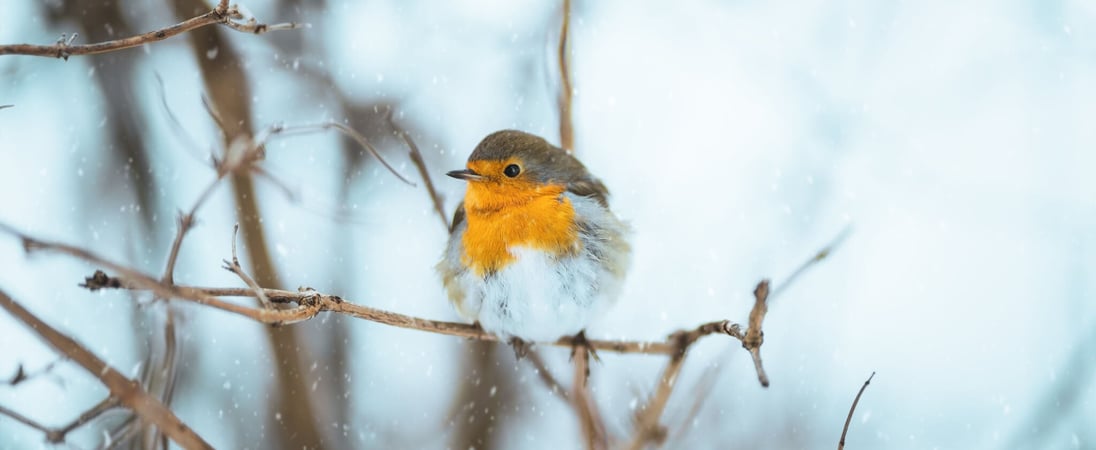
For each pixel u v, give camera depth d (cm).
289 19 1157
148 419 561
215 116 832
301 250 1125
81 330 1016
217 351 1050
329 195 1125
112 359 991
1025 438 1152
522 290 878
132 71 1114
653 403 784
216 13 546
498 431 1064
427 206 1147
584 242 888
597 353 1020
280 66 1140
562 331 895
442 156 1162
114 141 1110
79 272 1059
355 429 1051
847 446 1099
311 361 1047
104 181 1103
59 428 573
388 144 1138
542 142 906
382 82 1181
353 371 1084
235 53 1051
